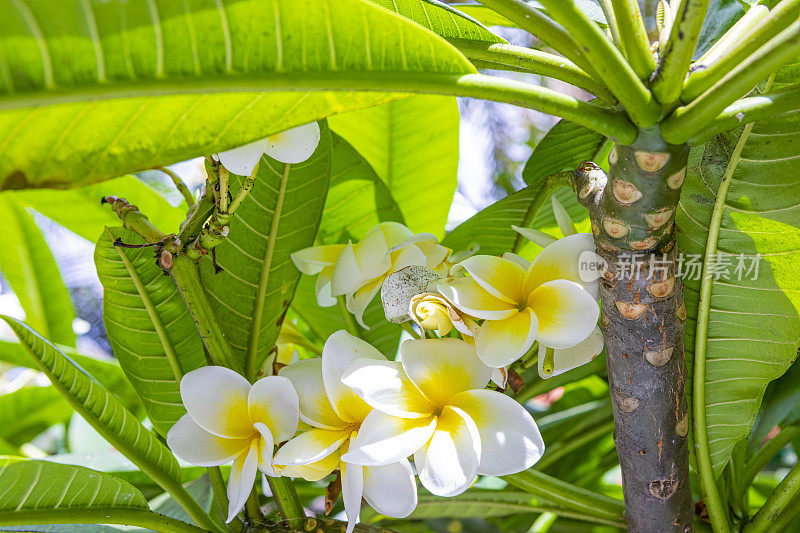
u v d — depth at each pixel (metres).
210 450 0.47
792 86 0.40
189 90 0.37
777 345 0.50
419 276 0.47
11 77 0.35
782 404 0.64
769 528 0.55
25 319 0.76
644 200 0.41
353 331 0.63
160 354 0.55
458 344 0.45
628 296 0.43
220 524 0.53
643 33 0.39
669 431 0.45
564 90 1.06
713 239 0.48
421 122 0.66
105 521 0.50
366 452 0.43
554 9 0.38
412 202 0.70
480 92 0.39
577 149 0.60
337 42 0.38
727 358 0.51
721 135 0.47
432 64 0.39
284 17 0.37
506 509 0.64
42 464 0.47
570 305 0.44
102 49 0.36
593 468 0.78
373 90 0.39
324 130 0.55
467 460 0.42
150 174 0.72
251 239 0.54
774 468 0.85
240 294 0.54
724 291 0.49
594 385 0.85
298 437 0.45
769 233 0.48
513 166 1.25
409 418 0.44
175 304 0.54
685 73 0.38
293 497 0.53
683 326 0.44
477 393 0.44
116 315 0.54
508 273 0.45
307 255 0.54
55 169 0.37
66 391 0.49
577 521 0.75
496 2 0.41
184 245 0.48
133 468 0.61
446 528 0.82
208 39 0.37
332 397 0.45
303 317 0.65
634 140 0.40
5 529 0.51
